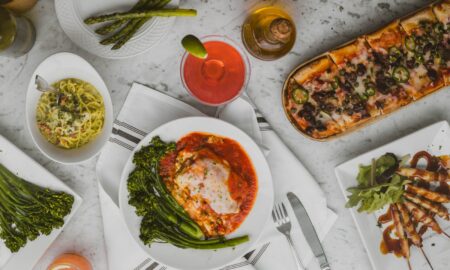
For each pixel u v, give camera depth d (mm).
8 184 1425
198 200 1423
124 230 1506
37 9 1440
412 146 1511
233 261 1454
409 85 1476
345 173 1513
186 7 1473
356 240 1564
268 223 1523
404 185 1550
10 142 1437
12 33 1319
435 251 1571
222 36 1391
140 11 1363
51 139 1409
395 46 1466
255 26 1427
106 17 1354
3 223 1421
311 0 1501
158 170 1430
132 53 1402
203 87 1425
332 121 1467
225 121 1415
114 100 1484
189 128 1414
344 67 1454
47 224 1427
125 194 1411
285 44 1419
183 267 1445
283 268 1543
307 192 1521
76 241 1519
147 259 1522
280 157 1506
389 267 1554
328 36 1510
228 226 1460
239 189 1430
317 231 1539
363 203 1514
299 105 1460
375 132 1545
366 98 1467
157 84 1488
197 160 1411
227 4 1480
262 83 1506
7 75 1457
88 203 1506
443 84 1484
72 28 1389
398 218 1551
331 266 1568
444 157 1518
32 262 1476
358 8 1509
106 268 1539
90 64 1365
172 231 1438
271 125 1521
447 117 1547
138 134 1477
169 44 1479
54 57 1340
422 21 1468
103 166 1476
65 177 1491
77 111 1406
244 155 1443
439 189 1551
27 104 1345
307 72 1443
